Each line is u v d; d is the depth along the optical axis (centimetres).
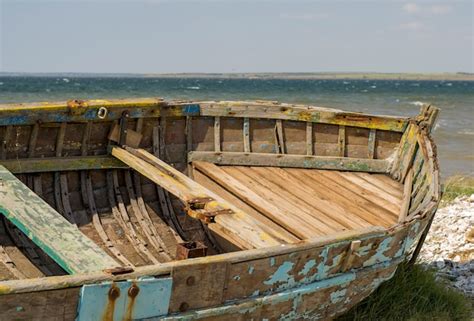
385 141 860
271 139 835
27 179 640
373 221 672
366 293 571
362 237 514
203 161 788
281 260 451
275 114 828
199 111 789
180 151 784
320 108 870
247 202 691
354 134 856
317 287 491
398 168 833
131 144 729
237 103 809
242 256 421
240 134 821
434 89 11325
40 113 642
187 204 564
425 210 609
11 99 4731
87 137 697
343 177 821
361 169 845
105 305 361
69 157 672
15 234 561
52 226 455
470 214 1151
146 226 675
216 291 417
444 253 959
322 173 826
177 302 398
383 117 846
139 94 6178
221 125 809
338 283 512
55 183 659
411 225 578
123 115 716
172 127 779
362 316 623
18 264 533
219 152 794
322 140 851
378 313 642
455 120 3866
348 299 548
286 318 484
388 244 553
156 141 761
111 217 673
